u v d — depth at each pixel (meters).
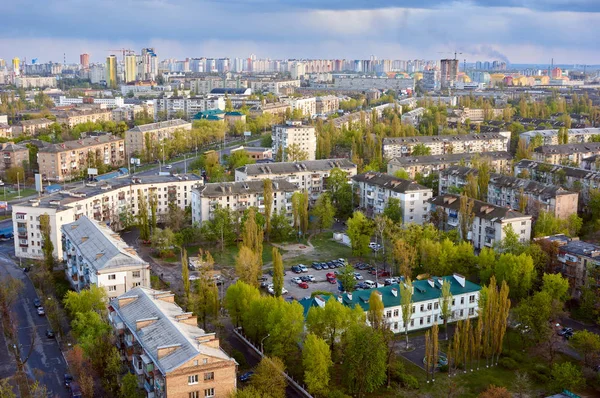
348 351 183.62
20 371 194.88
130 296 189.62
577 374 181.62
